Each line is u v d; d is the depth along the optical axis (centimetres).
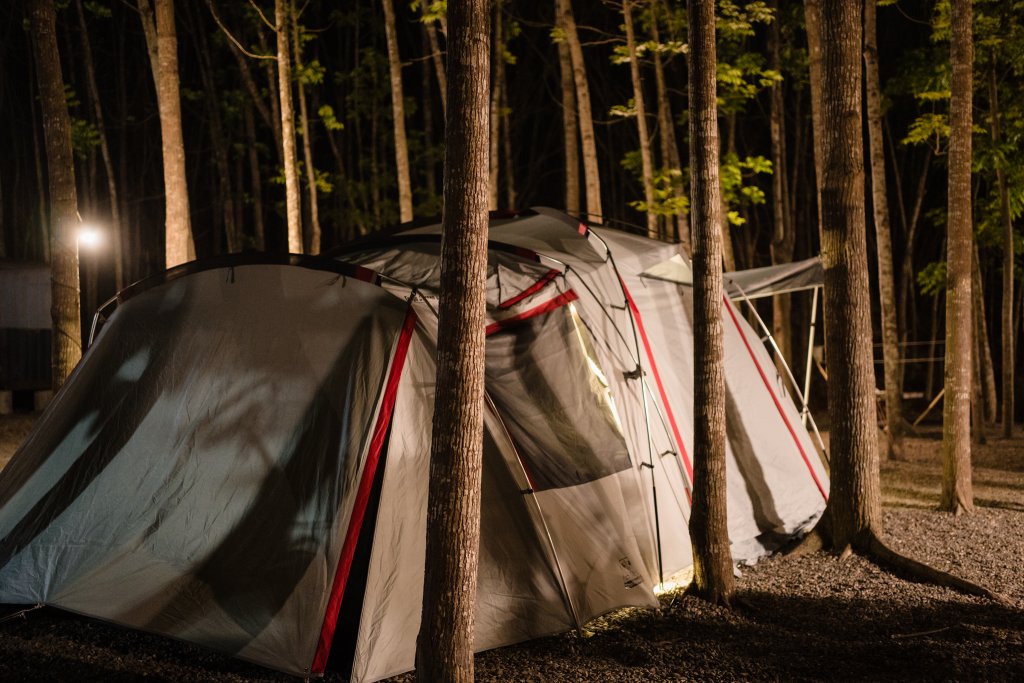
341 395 530
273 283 584
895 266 2392
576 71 1290
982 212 1691
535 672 477
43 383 1872
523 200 2552
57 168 796
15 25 2370
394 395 523
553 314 627
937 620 571
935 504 952
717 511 598
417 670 370
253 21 1723
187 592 508
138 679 456
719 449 597
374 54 2017
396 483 512
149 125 2581
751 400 821
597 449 604
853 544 730
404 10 2280
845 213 733
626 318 693
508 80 2464
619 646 517
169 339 600
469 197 354
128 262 2380
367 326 545
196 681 456
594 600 544
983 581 666
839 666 489
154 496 551
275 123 1902
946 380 920
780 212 1581
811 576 673
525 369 601
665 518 649
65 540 556
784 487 798
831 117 730
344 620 500
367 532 508
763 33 1922
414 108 2030
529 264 642
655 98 2295
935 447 1414
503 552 526
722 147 2055
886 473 1159
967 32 882
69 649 495
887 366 1285
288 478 521
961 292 909
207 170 2738
